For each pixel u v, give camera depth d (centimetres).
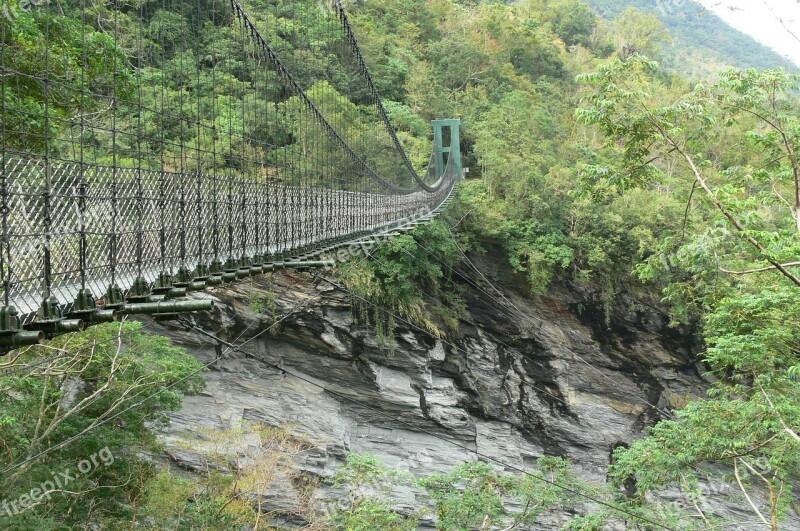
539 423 3294
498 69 5138
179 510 1531
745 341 1418
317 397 2647
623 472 1644
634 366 3522
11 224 538
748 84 1354
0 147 532
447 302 3231
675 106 1317
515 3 7506
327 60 2920
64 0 1093
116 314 637
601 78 1345
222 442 1888
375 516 1822
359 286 2681
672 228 3538
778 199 1475
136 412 1482
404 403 2816
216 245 877
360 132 2897
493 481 1891
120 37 1173
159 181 758
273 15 2766
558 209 3575
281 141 1681
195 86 1412
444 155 4338
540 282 3381
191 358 1705
